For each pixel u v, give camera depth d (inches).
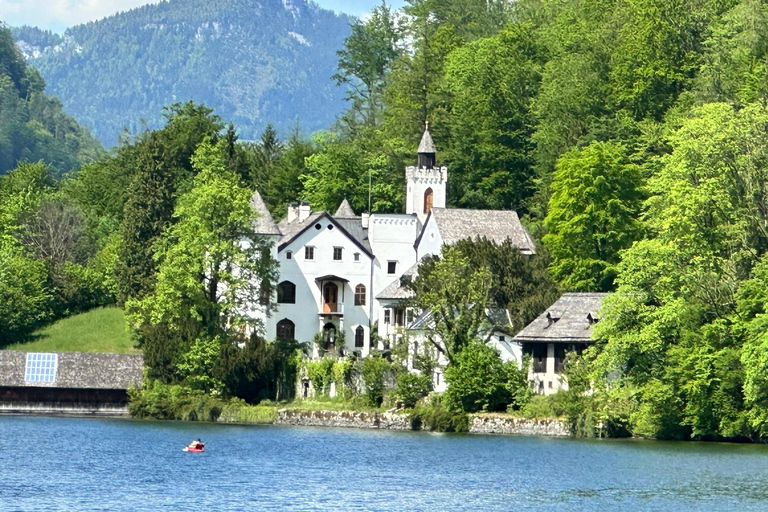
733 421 7652.6
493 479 6235.2
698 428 7780.5
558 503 5595.5
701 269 7805.1
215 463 6742.1
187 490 5812.0
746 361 7116.1
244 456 7066.9
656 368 7839.6
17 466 6540.4
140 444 7628.0
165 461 6801.2
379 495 5753.0
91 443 7652.6
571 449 7485.2
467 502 5605.3
